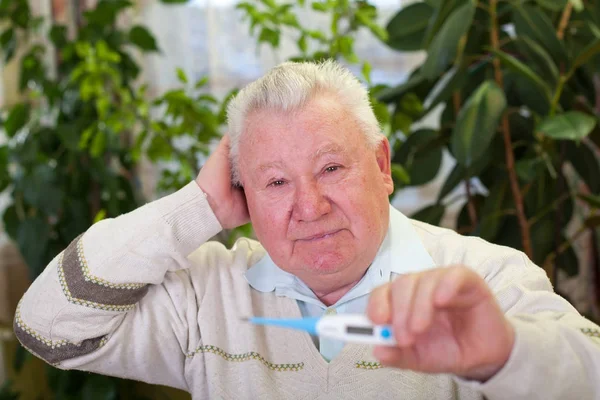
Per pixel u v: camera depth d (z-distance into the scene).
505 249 0.94
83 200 1.94
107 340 0.92
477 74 1.64
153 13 2.16
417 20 1.65
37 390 2.14
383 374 0.90
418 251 0.94
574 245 2.10
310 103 0.84
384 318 0.54
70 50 1.87
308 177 0.84
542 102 1.55
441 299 0.53
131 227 0.91
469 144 1.35
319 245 0.85
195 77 2.17
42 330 0.91
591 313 2.10
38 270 1.88
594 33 1.46
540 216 1.58
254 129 0.86
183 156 1.74
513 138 1.65
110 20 1.92
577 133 1.30
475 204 1.76
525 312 0.79
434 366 0.58
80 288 0.89
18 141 2.02
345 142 0.84
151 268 0.91
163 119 1.86
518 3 1.48
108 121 1.65
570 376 0.61
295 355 0.94
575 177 2.03
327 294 0.96
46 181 1.81
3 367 2.04
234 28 2.14
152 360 0.97
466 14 1.40
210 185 0.96
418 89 1.67
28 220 1.85
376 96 1.58
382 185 0.89
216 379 0.95
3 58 2.02
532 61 1.48
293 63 0.90
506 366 0.59
